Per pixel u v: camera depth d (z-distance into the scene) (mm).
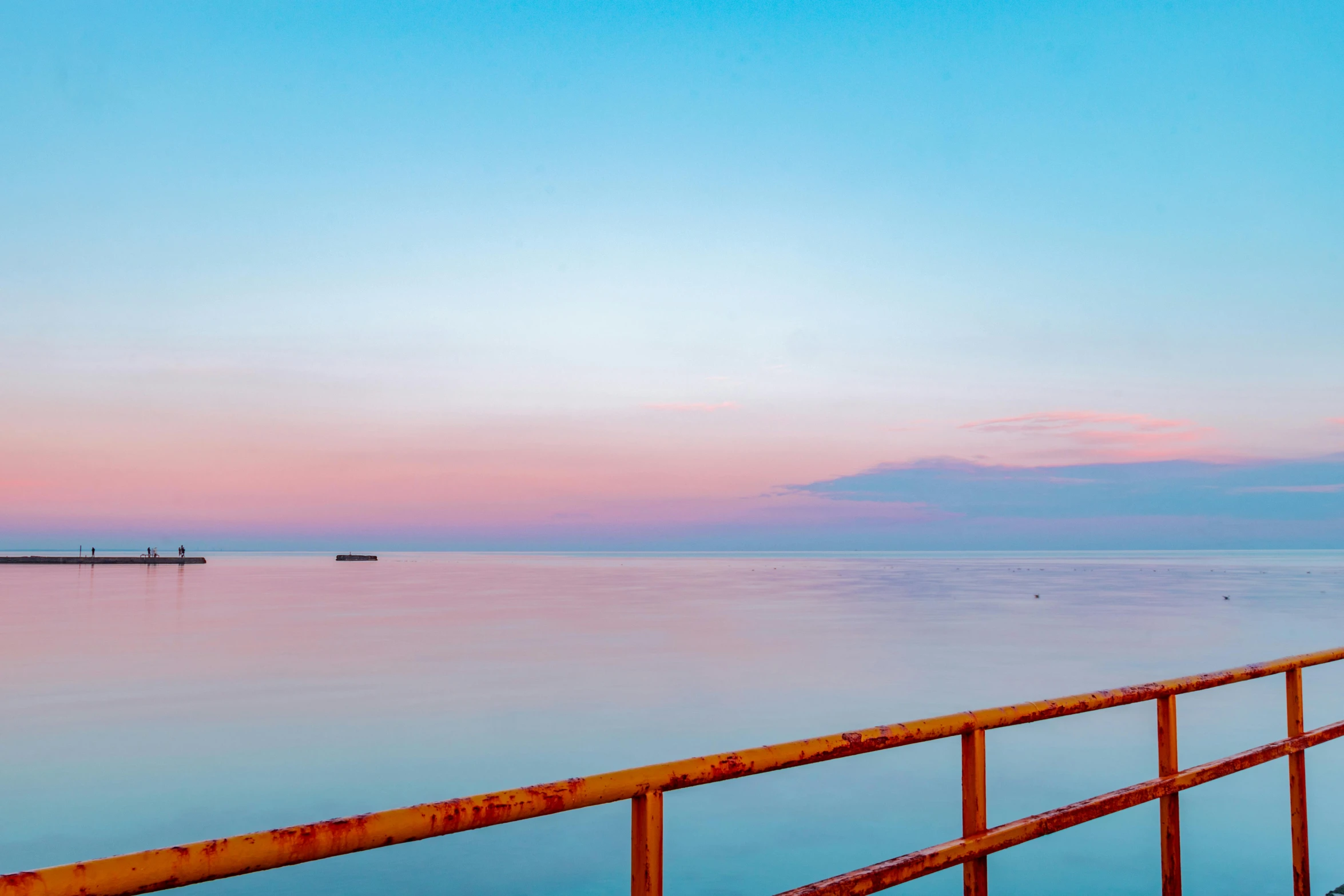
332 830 1645
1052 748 15125
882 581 77438
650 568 118188
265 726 16938
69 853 10461
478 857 10570
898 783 13422
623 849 10852
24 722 17281
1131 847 10664
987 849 2607
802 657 26125
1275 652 27031
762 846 10812
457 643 29641
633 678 22312
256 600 49812
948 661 25188
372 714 18016
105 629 34062
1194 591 59875
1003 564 139750
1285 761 14148
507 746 15445
